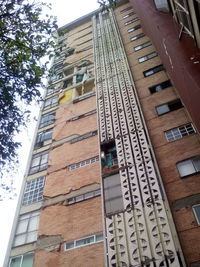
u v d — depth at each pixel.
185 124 18.28
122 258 13.03
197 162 15.71
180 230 13.05
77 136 22.58
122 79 25.45
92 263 13.72
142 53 28.20
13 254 16.28
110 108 22.84
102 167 18.67
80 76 31.00
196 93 12.45
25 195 19.88
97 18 41.44
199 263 11.68
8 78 11.41
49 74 13.27
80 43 37.19
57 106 27.83
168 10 17.97
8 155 11.11
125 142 18.89
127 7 39.16
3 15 11.47
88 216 16.08
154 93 22.25
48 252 15.38
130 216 14.47
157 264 12.16
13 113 11.23
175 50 15.04
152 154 17.03
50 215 17.44
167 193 14.84
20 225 17.92
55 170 20.53
